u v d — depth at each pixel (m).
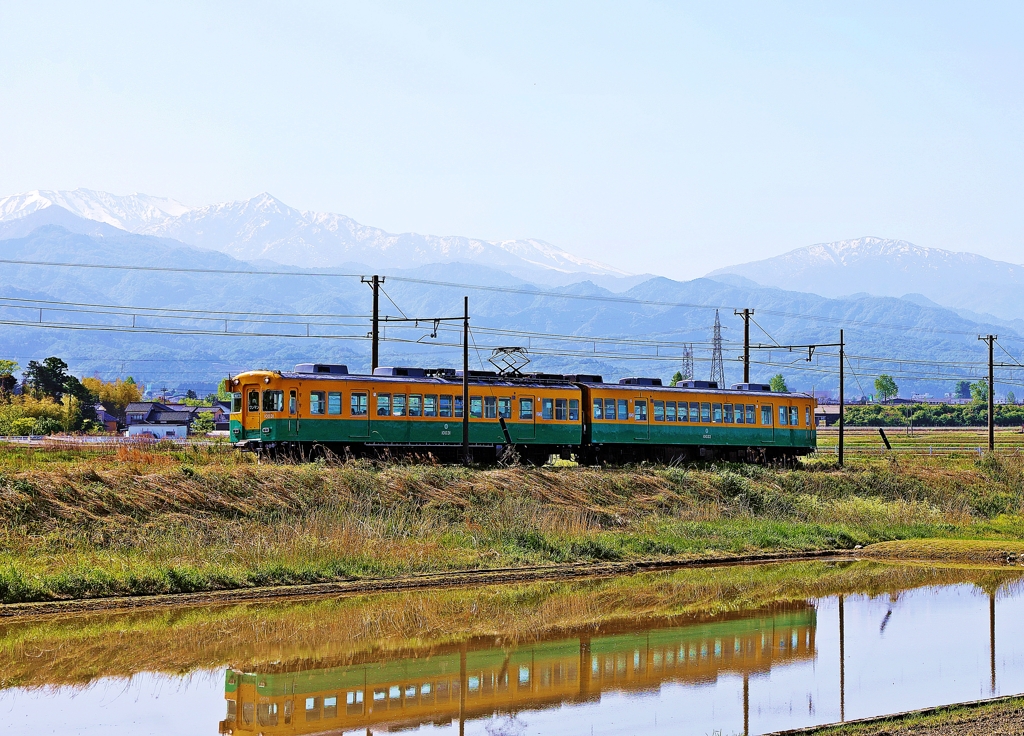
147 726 21.47
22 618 30.53
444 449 56.97
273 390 51.78
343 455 53.69
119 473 42.19
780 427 70.44
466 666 26.56
